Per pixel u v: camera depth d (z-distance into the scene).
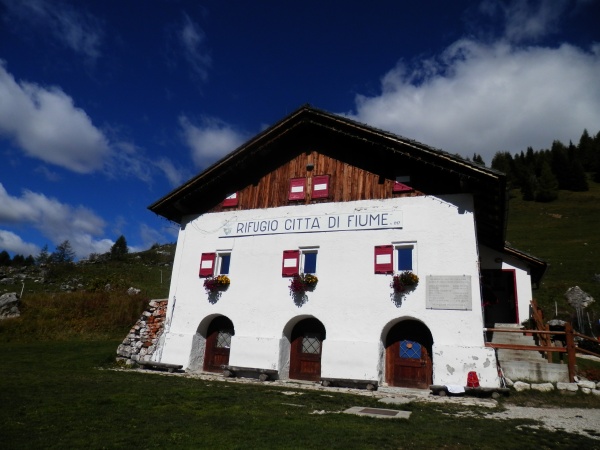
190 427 7.27
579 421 8.74
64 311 26.81
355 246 14.40
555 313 34.12
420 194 14.12
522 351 14.69
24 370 13.45
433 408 9.87
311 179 15.84
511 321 21.42
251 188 16.84
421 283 13.24
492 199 14.20
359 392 12.12
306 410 9.12
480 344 12.19
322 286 14.41
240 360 14.70
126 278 46.69
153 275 50.72
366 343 13.27
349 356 13.33
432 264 13.31
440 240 13.46
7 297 26.25
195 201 17.83
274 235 15.75
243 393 10.92
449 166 13.41
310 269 15.06
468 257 13.02
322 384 13.15
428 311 12.92
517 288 20.16
